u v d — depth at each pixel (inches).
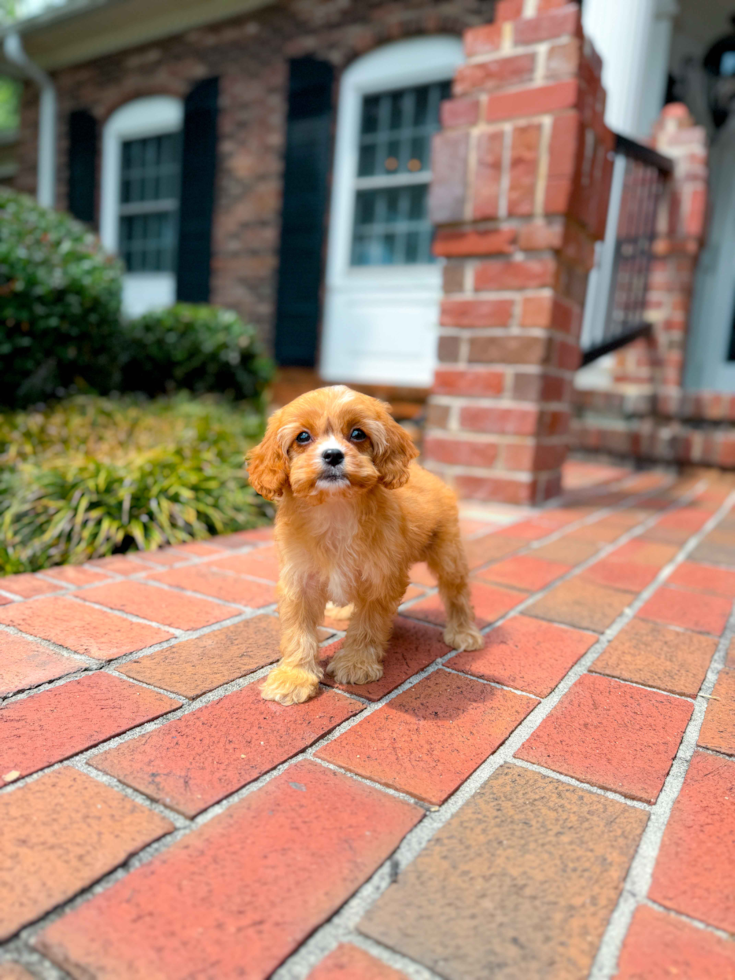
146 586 33.6
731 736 22.7
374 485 23.6
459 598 28.9
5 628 27.8
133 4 116.6
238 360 86.3
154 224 131.2
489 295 53.7
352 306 106.7
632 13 72.6
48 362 68.4
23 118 146.6
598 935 14.7
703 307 110.5
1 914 14.4
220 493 47.8
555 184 49.1
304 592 24.7
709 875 16.5
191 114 118.5
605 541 46.9
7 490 45.4
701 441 76.5
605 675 26.7
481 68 51.4
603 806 18.9
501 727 22.5
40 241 67.9
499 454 55.2
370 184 104.2
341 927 14.7
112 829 16.9
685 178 79.8
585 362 65.2
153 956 13.8
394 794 18.9
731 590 37.4
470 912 15.2
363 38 100.5
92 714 21.8
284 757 20.2
